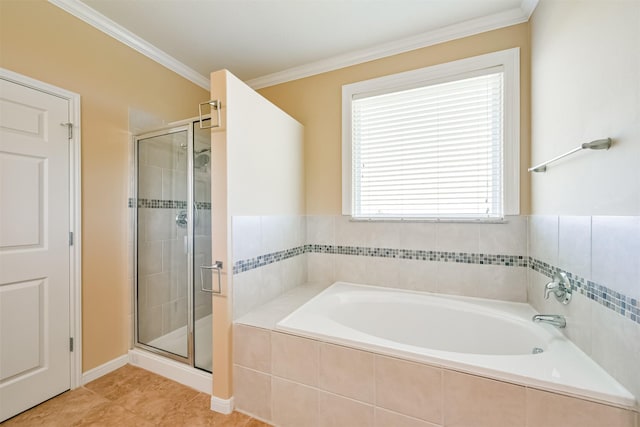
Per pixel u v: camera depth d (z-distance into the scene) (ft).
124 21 6.28
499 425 3.49
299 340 4.68
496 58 6.12
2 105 4.87
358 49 7.30
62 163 5.67
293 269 7.56
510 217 6.11
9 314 4.96
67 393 5.65
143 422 4.91
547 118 4.99
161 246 6.82
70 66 5.80
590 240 3.65
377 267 7.41
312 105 8.14
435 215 6.84
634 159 2.85
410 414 3.95
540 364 3.60
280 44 7.11
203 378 5.78
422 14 6.00
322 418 4.52
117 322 6.66
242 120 5.64
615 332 3.19
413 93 7.01
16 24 5.04
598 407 3.04
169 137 6.81
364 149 7.57
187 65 8.09
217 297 5.31
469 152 6.52
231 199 5.34
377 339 4.34
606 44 3.32
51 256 5.49
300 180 7.98
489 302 6.15
